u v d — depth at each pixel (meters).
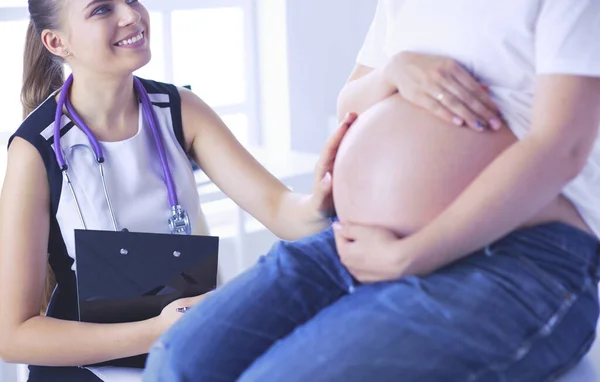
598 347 1.54
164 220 1.89
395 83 1.41
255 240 3.13
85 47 1.77
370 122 1.42
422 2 1.42
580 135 1.23
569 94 1.22
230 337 1.36
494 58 1.34
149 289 1.73
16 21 3.05
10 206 1.77
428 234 1.25
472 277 1.26
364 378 1.15
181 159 1.93
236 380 1.36
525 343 1.22
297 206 1.86
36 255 1.77
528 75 1.33
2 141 3.11
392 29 1.49
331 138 1.57
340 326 1.23
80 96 1.85
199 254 1.72
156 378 1.38
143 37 1.83
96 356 1.72
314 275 1.40
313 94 3.64
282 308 1.38
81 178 1.82
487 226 1.23
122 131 1.89
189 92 2.02
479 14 1.34
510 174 1.22
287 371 1.20
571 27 1.23
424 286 1.24
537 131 1.23
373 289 1.30
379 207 1.37
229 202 3.27
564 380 1.38
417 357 1.16
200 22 3.53
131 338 1.70
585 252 1.33
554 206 1.34
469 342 1.17
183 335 1.38
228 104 3.63
